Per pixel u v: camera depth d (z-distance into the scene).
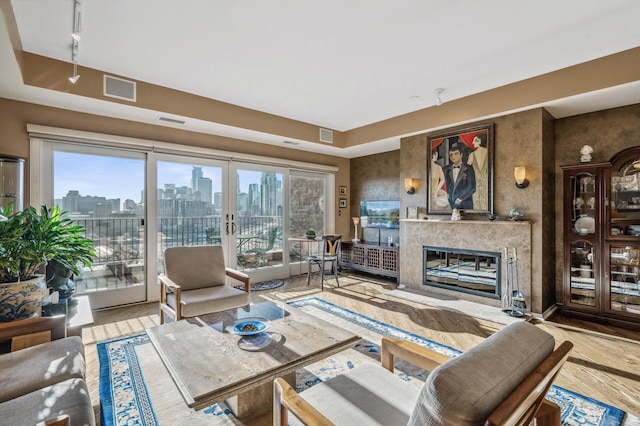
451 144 4.36
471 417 0.77
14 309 1.99
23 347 1.78
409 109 4.52
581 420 1.84
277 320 2.25
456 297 4.31
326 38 2.63
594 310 3.46
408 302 4.12
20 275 2.12
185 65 3.12
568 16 2.33
